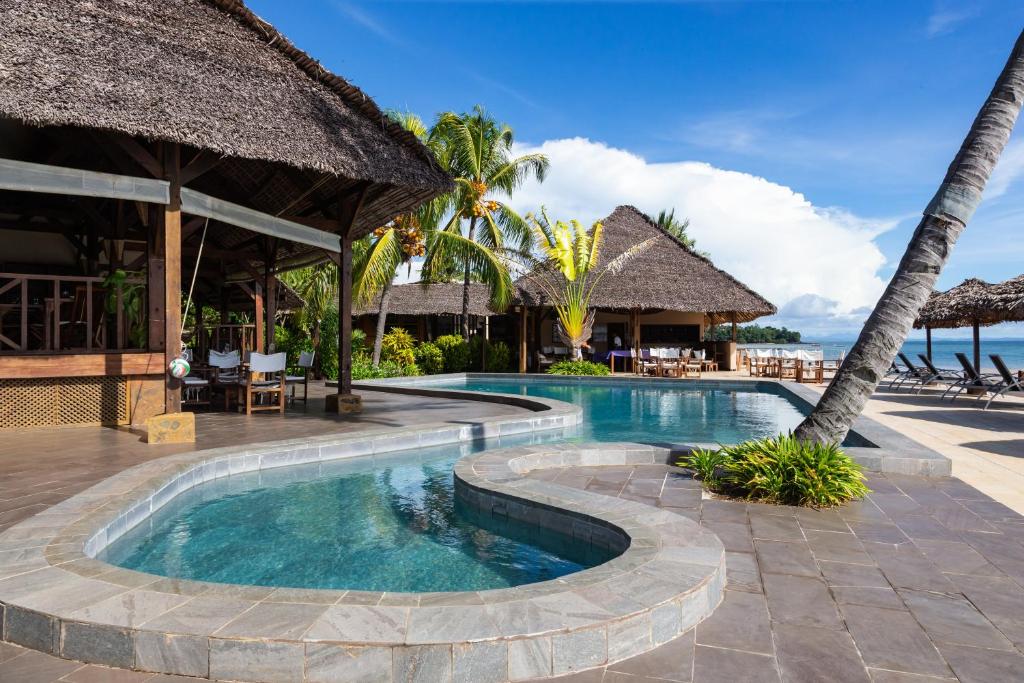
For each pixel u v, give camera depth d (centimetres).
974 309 1327
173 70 718
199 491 545
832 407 518
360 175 805
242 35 897
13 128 949
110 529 373
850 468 474
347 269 970
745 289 2303
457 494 518
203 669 223
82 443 657
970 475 552
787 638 250
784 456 478
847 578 314
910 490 493
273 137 744
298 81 881
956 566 330
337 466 658
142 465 531
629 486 515
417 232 1923
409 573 366
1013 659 233
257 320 1386
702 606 269
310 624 229
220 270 1552
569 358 2188
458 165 2069
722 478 519
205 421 853
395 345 2159
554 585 268
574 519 401
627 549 319
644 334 2395
